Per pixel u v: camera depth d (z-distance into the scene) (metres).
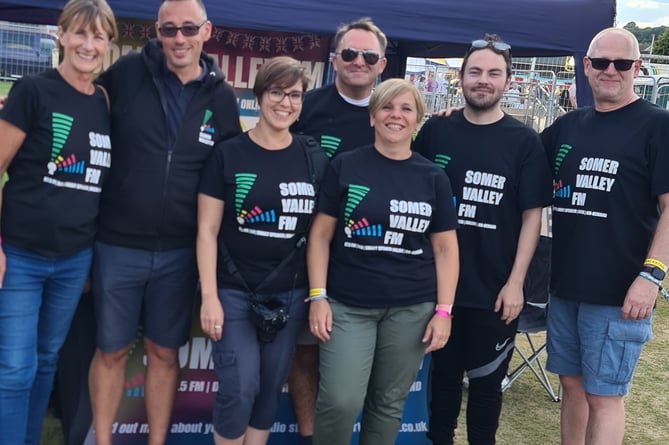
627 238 2.74
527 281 3.94
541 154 2.91
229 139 2.71
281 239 2.63
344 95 3.00
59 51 2.63
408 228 2.60
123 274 2.67
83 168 2.50
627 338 2.78
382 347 2.71
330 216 2.68
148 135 2.60
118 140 2.62
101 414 2.89
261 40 3.97
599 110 2.84
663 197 2.69
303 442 3.24
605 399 2.87
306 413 3.22
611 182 2.73
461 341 3.11
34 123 2.41
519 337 5.64
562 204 2.89
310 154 2.70
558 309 3.00
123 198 2.61
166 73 2.64
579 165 2.81
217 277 2.67
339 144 2.98
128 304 2.73
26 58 7.45
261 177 2.58
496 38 2.95
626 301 2.70
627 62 2.72
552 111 8.23
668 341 5.64
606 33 2.79
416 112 2.61
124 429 3.22
